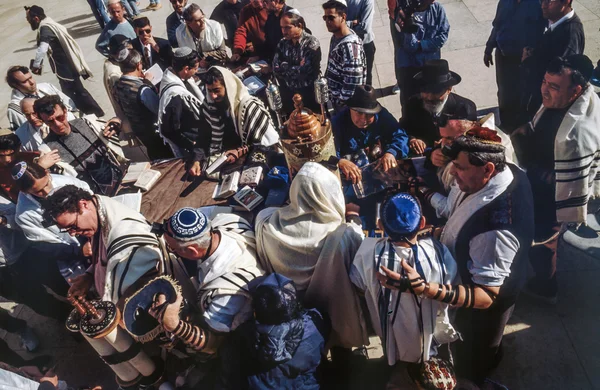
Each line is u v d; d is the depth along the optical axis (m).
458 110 3.93
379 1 9.20
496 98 6.31
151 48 6.28
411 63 5.47
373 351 3.75
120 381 3.20
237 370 2.73
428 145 4.29
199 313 2.93
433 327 2.73
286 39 5.19
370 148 4.08
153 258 2.96
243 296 2.82
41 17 6.64
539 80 4.89
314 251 2.88
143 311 2.71
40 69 6.75
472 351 3.21
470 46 7.29
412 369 2.87
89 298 3.37
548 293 3.87
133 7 10.21
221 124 4.58
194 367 3.15
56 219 2.93
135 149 6.61
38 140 4.91
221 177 4.37
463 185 2.63
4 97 8.62
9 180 3.95
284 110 5.54
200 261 2.91
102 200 3.07
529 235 2.60
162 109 4.79
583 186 3.28
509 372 3.59
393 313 2.74
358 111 3.89
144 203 4.30
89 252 3.74
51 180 3.80
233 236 3.01
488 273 2.58
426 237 2.73
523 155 3.50
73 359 4.23
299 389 2.70
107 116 7.50
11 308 4.76
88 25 11.04
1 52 10.64
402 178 3.55
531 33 5.00
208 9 10.30
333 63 5.04
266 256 3.06
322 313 2.97
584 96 3.12
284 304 2.60
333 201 2.86
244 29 6.27
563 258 4.25
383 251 2.66
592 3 7.56
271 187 4.02
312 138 3.32
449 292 2.56
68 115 5.18
